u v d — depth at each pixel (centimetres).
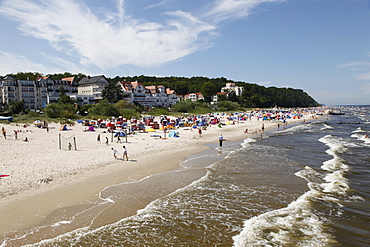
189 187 1672
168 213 1286
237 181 1797
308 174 1955
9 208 1261
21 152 2428
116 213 1271
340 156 2627
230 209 1338
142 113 9119
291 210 1318
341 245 1008
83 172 1906
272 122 7969
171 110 11181
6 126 4353
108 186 1652
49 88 9706
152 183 1742
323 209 1328
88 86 10431
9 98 8294
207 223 1187
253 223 1184
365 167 2159
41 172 1812
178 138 3984
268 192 1577
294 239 1052
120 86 10338
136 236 1066
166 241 1034
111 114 7262
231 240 1045
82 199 1422
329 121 8812
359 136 4425
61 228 1110
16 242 995
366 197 1485
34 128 4362
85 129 4525
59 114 6175
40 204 1328
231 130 5462
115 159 2362
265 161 2414
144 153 2708
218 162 2375
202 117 7775
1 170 1797
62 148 2755
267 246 1003
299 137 4344
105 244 1004
